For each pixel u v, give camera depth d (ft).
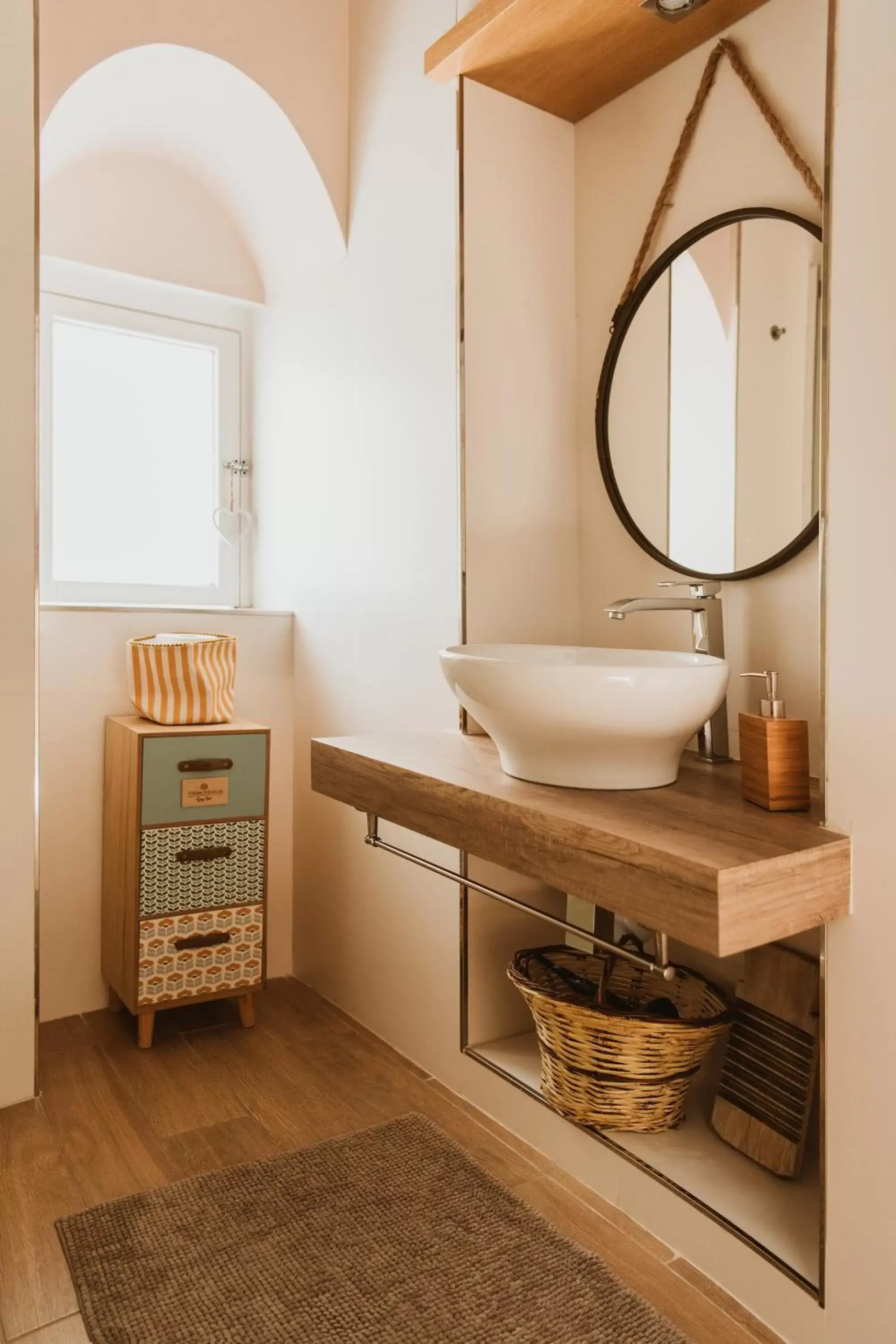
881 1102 3.84
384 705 7.43
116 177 8.27
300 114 7.52
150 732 7.00
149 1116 6.11
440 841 4.89
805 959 5.01
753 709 5.53
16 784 6.22
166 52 6.93
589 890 3.93
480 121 6.31
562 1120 5.58
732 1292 4.50
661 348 6.01
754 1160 5.02
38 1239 4.83
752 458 5.43
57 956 7.64
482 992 6.48
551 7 5.40
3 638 6.15
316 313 8.29
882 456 3.76
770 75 5.33
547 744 4.61
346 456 7.86
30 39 6.10
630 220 6.35
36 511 6.23
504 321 6.48
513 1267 4.63
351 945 7.84
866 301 3.79
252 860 7.47
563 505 6.81
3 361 6.08
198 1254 4.69
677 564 5.91
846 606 3.92
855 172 3.81
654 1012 5.49
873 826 3.82
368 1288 4.46
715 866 3.37
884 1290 3.83
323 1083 6.62
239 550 9.45
